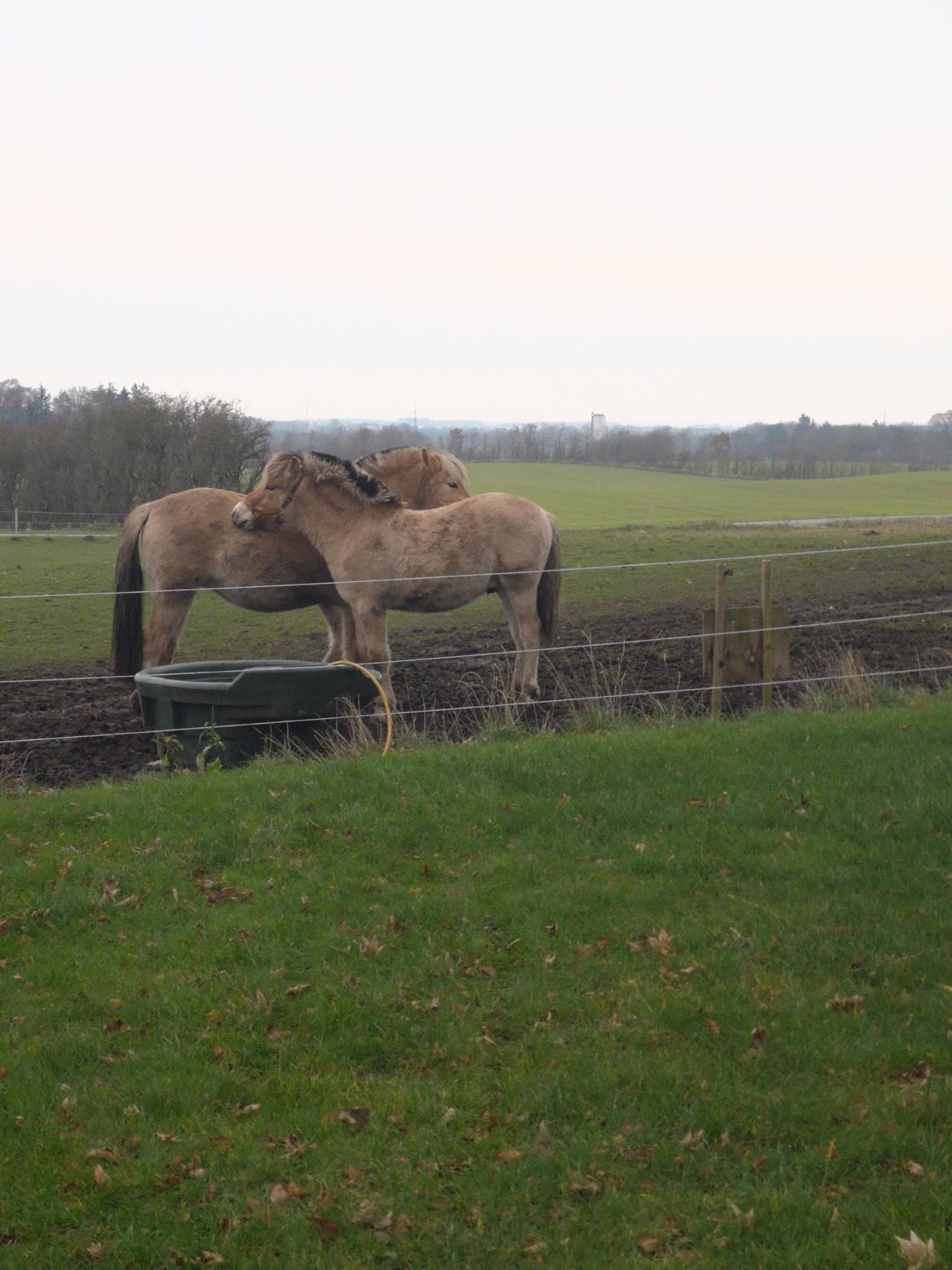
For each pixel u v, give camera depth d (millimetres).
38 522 45438
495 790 7242
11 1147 4086
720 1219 3582
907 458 111000
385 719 9562
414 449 11969
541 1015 4797
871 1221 3518
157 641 11266
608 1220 3613
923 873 5953
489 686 11789
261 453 47906
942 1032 4520
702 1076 4312
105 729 10781
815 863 6113
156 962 5355
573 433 109625
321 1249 3559
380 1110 4223
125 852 6578
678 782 7328
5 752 9891
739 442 109562
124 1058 4613
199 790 7516
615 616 17062
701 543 29375
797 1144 3939
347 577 10648
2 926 5727
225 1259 3543
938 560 23266
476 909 5707
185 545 11102
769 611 9547
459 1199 3730
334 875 6156
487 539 10641
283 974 5180
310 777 7594
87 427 47281
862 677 10320
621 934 5445
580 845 6461
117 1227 3699
